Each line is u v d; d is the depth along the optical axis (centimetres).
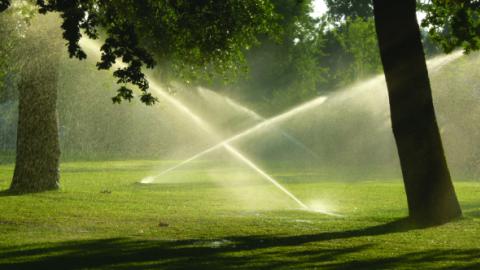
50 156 2480
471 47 2169
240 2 2561
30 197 2245
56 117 2506
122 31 1677
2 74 2614
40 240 1344
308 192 2742
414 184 1589
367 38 5828
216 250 1212
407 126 1585
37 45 2442
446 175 1593
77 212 1850
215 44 2573
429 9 2247
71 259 1112
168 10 2452
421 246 1259
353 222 1666
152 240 1347
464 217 1608
